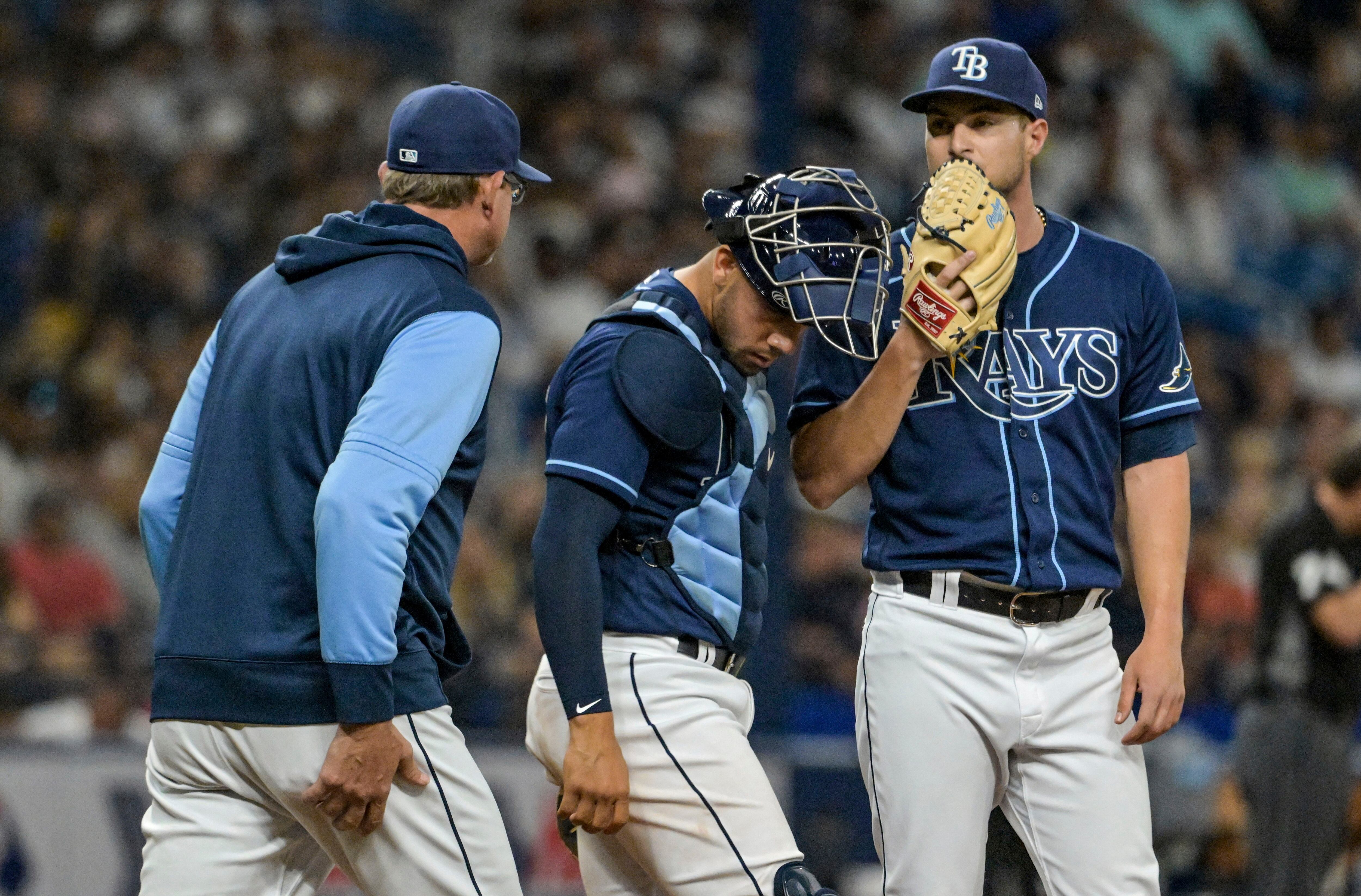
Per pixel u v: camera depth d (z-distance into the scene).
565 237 38.59
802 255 10.12
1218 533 34.97
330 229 10.69
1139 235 43.22
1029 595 11.13
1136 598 22.19
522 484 30.59
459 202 10.89
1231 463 38.25
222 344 10.75
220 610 10.11
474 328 10.32
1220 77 49.09
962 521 11.16
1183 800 23.73
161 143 38.75
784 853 10.46
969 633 11.12
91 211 36.28
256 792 10.40
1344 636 19.77
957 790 11.09
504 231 11.27
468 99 10.88
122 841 21.72
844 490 11.42
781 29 21.11
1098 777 11.28
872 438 11.00
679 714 10.52
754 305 10.43
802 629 28.64
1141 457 11.69
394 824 10.20
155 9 40.91
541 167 40.84
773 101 21.16
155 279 35.66
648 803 10.52
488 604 28.44
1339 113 51.94
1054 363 11.28
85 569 27.69
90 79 39.75
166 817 10.60
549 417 10.83
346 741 9.85
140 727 25.02
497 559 29.23
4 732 24.34
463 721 24.95
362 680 9.68
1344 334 45.47
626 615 10.62
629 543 10.62
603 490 10.09
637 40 44.06
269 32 41.38
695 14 45.69
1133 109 45.22
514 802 22.39
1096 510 11.37
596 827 10.11
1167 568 11.44
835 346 10.86
